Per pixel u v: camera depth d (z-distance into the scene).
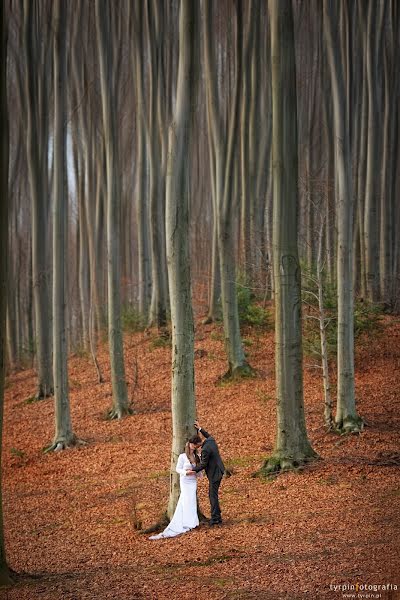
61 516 14.02
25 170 38.97
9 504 15.62
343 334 16.91
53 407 25.69
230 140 21.98
